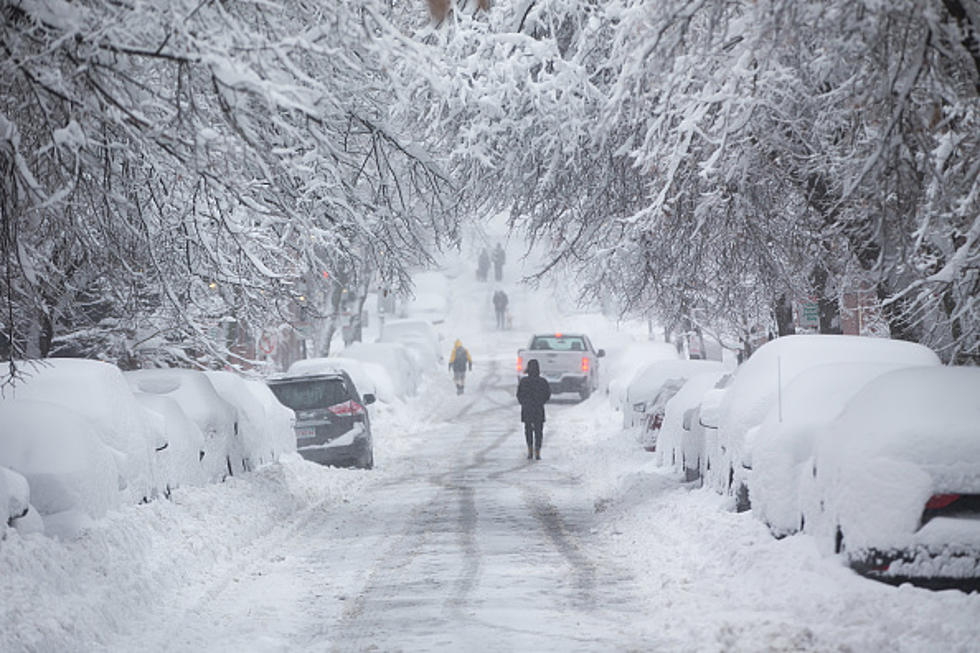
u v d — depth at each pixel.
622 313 69.44
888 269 35.84
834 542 30.39
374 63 41.62
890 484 28.28
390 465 86.75
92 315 68.50
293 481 67.31
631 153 39.44
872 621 26.22
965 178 31.77
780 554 31.98
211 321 67.25
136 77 36.12
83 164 32.53
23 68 30.67
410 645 28.22
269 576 39.56
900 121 30.28
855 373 38.03
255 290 46.78
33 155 34.75
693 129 37.81
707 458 48.88
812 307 67.19
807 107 45.25
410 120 54.03
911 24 30.00
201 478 52.91
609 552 42.84
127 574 34.34
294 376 80.88
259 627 30.97
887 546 28.03
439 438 109.88
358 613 32.69
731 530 37.00
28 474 35.50
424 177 50.09
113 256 41.03
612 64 38.38
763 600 29.22
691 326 78.88
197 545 41.53
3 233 33.03
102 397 42.56
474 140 52.88
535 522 52.97
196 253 45.47
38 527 33.28
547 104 50.34
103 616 30.11
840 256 56.34
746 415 41.88
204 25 31.91
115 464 39.44
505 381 174.62
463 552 43.84
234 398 65.06
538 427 89.06
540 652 26.98
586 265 64.81
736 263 57.38
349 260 48.69
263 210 37.47
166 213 42.50
